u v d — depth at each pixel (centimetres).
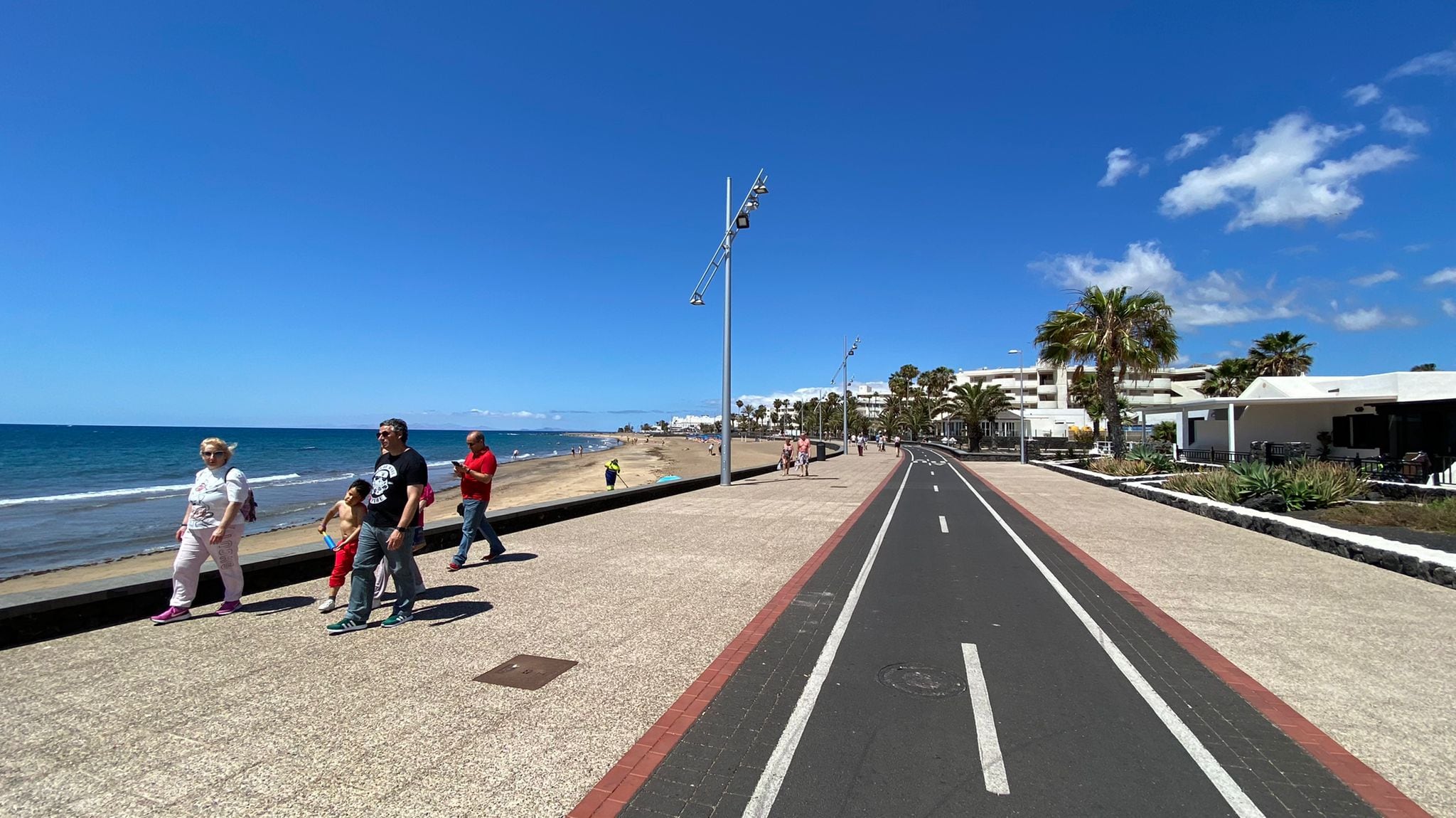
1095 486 2158
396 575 571
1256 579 777
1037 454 4375
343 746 356
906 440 9406
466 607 634
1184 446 3162
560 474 4409
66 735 365
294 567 715
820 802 309
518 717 394
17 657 484
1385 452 2019
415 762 341
